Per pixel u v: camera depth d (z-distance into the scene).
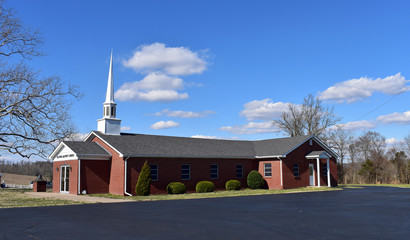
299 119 58.56
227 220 13.25
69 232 10.75
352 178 61.72
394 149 70.88
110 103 32.28
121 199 23.59
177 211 16.22
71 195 27.41
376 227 11.70
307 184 37.00
